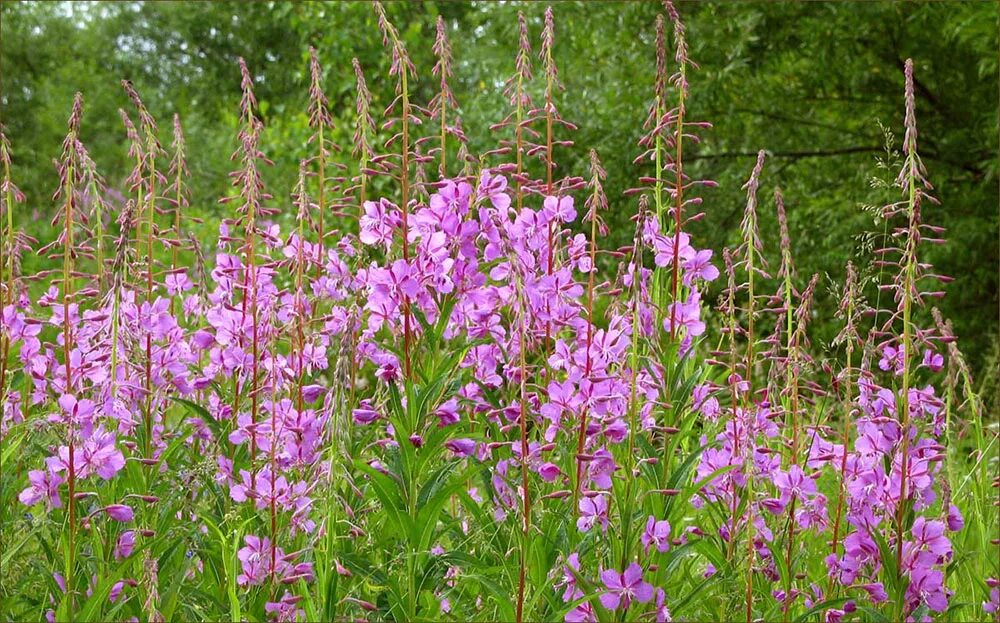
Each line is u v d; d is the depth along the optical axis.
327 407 2.97
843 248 10.58
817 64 12.02
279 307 3.84
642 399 3.38
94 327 3.79
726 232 11.88
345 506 2.93
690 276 3.62
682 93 3.54
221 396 3.85
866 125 12.54
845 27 11.53
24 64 27.86
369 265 3.85
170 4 31.38
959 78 12.27
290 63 29.52
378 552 3.43
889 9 11.24
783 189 12.16
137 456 3.61
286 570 3.20
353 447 3.31
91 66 26.56
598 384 3.09
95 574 3.29
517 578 3.12
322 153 3.91
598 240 11.15
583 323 3.36
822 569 3.97
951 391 4.07
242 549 3.23
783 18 11.65
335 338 3.50
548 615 3.13
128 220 3.34
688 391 3.37
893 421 3.46
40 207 18.44
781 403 4.29
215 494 3.53
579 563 3.17
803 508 3.77
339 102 13.04
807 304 3.72
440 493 3.07
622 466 3.43
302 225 3.71
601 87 12.23
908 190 3.49
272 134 11.30
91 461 3.17
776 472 3.54
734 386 3.54
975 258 11.16
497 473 3.18
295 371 3.72
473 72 13.23
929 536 3.42
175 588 3.10
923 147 12.20
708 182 3.56
